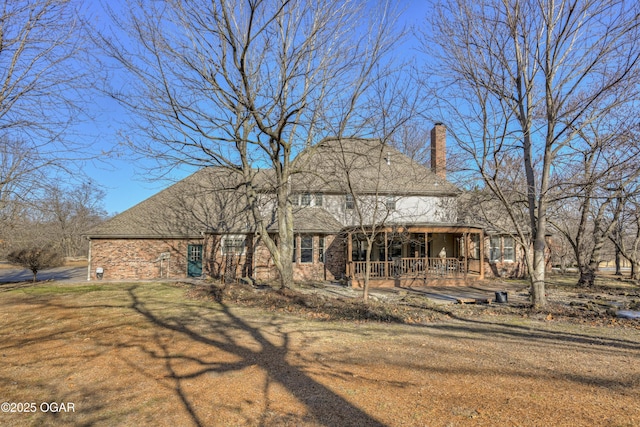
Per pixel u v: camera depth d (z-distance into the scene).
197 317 10.88
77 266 36.44
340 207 23.52
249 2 10.83
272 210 22.70
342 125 13.78
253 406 4.89
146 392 5.36
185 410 4.78
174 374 6.11
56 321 10.29
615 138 11.82
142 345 7.87
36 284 20.12
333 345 7.92
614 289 18.72
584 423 4.43
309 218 23.16
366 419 4.52
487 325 10.16
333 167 16.52
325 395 5.25
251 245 22.84
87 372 6.21
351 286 19.11
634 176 11.59
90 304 13.17
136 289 17.42
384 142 13.20
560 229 19.98
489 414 4.66
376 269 21.53
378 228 19.12
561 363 6.75
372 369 6.36
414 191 22.73
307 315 11.26
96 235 22.31
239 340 8.30
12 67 9.30
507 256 24.58
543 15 11.45
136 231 22.80
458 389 5.48
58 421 4.50
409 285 19.80
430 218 23.31
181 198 23.50
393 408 4.83
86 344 7.95
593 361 6.89
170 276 23.05
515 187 14.52
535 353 7.40
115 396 5.23
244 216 23.16
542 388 5.53
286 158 15.64
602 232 20.52
